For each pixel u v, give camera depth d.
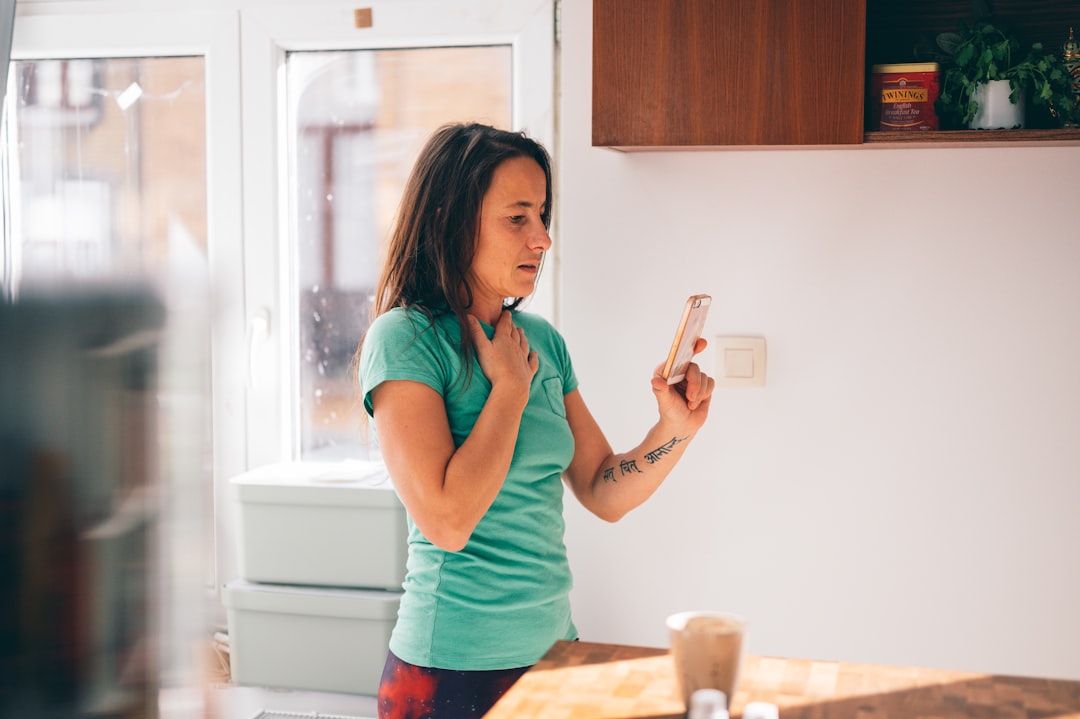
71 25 2.14
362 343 1.34
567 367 1.55
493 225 1.33
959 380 1.86
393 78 2.09
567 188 1.96
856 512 1.91
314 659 1.91
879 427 1.89
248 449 2.15
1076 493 1.84
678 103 1.68
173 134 2.16
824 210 1.88
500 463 1.22
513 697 0.90
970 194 1.84
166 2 2.11
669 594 1.98
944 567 1.89
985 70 1.64
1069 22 1.77
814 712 0.87
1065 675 1.86
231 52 2.10
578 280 1.97
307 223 2.15
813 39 1.63
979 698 0.90
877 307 1.88
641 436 1.96
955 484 1.88
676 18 1.67
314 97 2.13
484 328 1.36
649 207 1.94
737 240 1.91
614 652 1.04
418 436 1.23
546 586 1.30
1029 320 1.84
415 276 1.35
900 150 1.85
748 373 1.92
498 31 2.00
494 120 2.06
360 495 1.88
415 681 1.26
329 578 1.92
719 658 0.83
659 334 1.95
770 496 1.93
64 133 2.19
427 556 1.29
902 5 1.83
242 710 1.99
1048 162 1.81
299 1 2.07
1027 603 1.87
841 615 1.92
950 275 1.85
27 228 2.20
